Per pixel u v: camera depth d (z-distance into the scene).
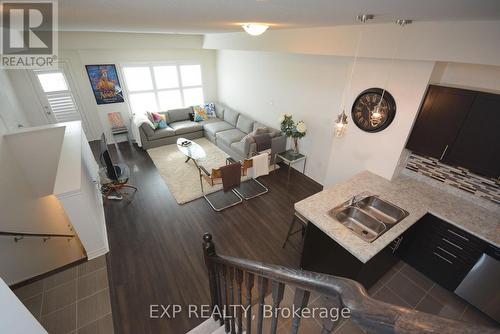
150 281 2.75
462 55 1.94
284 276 0.77
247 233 3.48
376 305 0.48
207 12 1.61
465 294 2.44
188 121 6.78
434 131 2.56
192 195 4.28
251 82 5.81
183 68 6.71
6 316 1.08
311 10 1.49
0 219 2.69
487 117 2.19
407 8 1.33
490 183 2.45
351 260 2.24
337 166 3.64
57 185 2.68
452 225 2.39
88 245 2.97
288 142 5.18
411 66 2.51
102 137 4.11
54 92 5.61
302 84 4.47
